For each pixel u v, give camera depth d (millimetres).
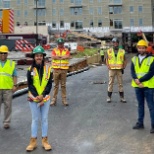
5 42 37844
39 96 5531
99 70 23766
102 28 82312
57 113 8555
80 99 10695
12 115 8445
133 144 5859
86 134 6574
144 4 80375
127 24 81438
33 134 5676
